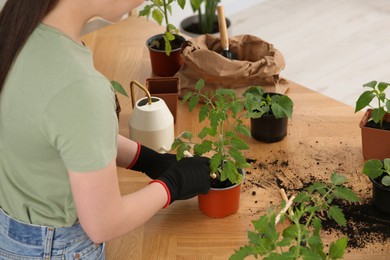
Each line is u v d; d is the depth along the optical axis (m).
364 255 1.58
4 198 1.34
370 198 1.77
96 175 1.17
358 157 1.94
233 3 4.82
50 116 1.12
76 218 1.36
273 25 4.66
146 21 2.82
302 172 1.89
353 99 3.75
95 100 1.13
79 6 1.16
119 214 1.25
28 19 1.13
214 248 1.62
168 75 2.41
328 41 4.40
